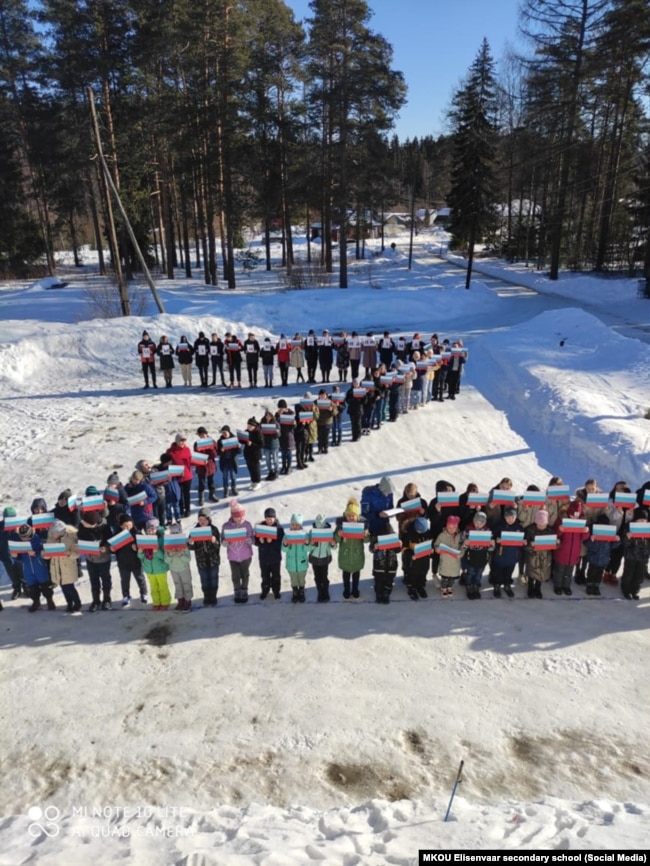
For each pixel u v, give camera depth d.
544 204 44.56
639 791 6.06
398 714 7.10
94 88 30.73
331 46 32.25
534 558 9.36
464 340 25.81
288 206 45.28
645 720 6.96
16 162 42.06
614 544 9.79
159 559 9.12
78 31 28.62
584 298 34.12
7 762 6.56
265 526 9.21
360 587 9.98
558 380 18.30
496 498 9.86
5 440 16.17
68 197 41.50
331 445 15.65
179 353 20.50
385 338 19.91
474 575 9.41
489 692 7.43
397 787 6.14
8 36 38.38
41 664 8.09
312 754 6.57
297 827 5.46
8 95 40.62
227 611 9.32
